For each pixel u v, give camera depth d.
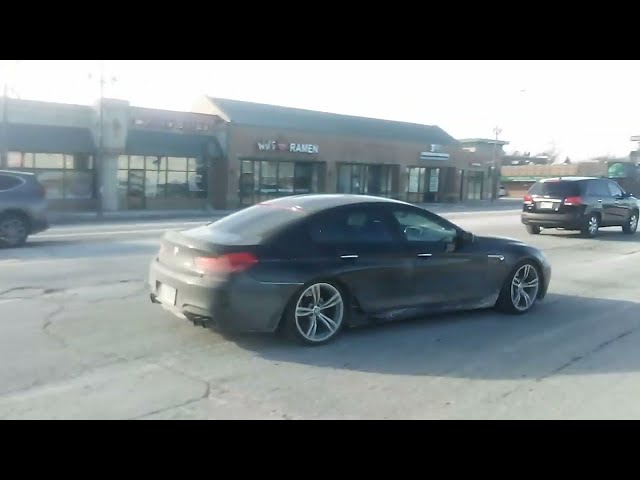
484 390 5.03
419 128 52.44
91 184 31.61
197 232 6.36
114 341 6.10
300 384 5.05
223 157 36.25
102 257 11.97
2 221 13.59
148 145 33.03
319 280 6.02
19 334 6.30
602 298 8.85
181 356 5.68
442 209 40.72
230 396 4.77
